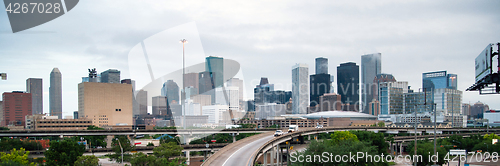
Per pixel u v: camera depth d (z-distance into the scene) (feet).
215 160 259.60
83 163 354.33
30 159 397.19
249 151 307.99
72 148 368.27
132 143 522.47
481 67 238.89
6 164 255.91
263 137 451.53
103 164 476.13
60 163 351.05
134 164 354.95
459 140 598.75
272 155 390.63
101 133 507.30
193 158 538.88
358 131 552.41
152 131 513.86
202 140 553.64
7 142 453.58
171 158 447.83
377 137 533.14
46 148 502.38
